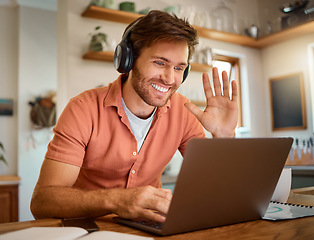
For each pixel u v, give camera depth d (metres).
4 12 4.36
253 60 4.25
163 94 1.21
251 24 3.91
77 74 2.91
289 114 3.96
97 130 1.27
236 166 0.75
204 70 3.61
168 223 0.72
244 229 0.78
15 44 4.39
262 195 0.86
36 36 4.37
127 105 1.34
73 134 1.18
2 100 4.23
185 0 3.68
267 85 4.27
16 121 4.31
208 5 3.87
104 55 2.86
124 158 1.32
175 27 1.12
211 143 0.69
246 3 3.92
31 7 4.36
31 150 4.23
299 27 3.39
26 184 4.15
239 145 0.74
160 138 1.42
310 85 3.72
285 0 2.54
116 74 3.12
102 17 2.99
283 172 1.15
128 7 3.02
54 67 4.43
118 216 0.94
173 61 1.15
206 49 3.57
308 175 2.99
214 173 0.72
